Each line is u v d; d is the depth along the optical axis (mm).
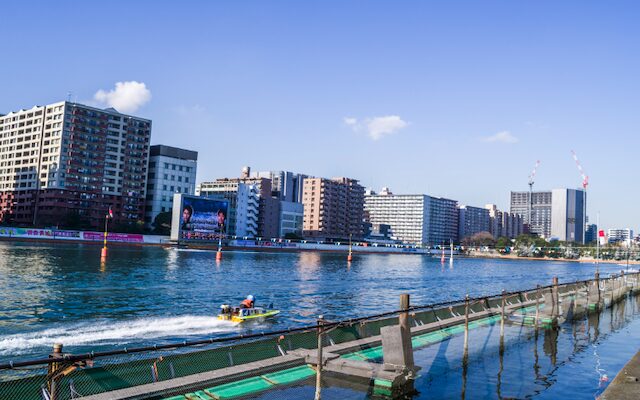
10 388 14156
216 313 46938
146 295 57344
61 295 53688
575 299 42562
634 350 29891
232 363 19906
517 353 27625
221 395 17516
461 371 23562
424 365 24047
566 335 33688
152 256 133375
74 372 15742
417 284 93562
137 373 17234
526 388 21703
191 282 73938
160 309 48031
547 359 26781
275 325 41875
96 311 45156
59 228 188500
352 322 17672
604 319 41500
